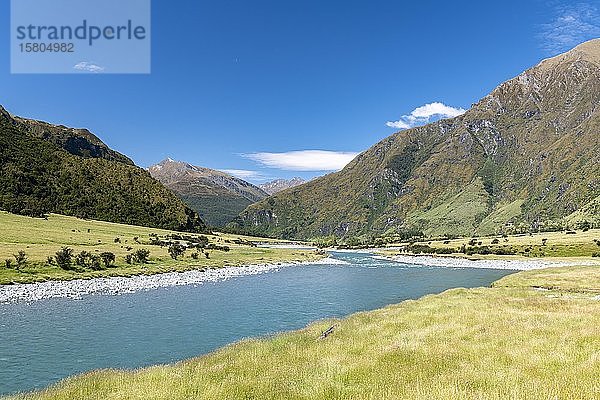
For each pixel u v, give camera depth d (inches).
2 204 6968.5
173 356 1412.4
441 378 767.7
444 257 7386.8
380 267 5625.0
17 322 1879.9
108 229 7012.8
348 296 2901.1
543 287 2610.7
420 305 1740.9
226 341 1615.4
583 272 3287.4
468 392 676.7
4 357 1373.0
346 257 7746.1
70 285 2915.8
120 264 3843.5
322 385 762.2
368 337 1203.9
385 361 911.7
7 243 4195.4
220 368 938.1
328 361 948.0
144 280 3378.4
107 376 968.9
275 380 815.1
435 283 3823.8
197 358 1146.7
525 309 1520.7
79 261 3506.4
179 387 792.9
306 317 2110.0
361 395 697.0
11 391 1076.5
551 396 644.7
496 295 2039.9
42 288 2738.7
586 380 727.7
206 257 5157.5
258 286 3353.8
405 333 1198.3
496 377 769.6
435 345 1032.2
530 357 896.9
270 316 2127.2
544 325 1193.4
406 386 729.6
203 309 2294.5
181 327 1849.2
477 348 989.2
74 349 1481.3
